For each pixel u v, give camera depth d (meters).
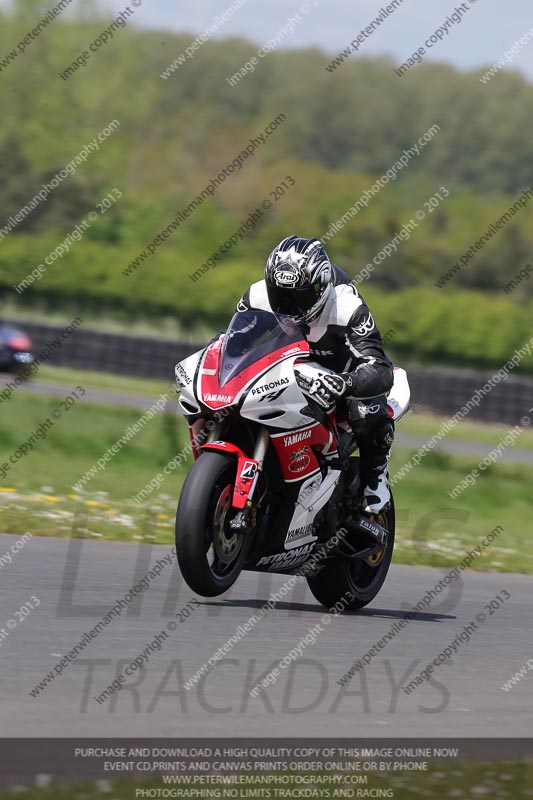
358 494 20.53
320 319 19.62
